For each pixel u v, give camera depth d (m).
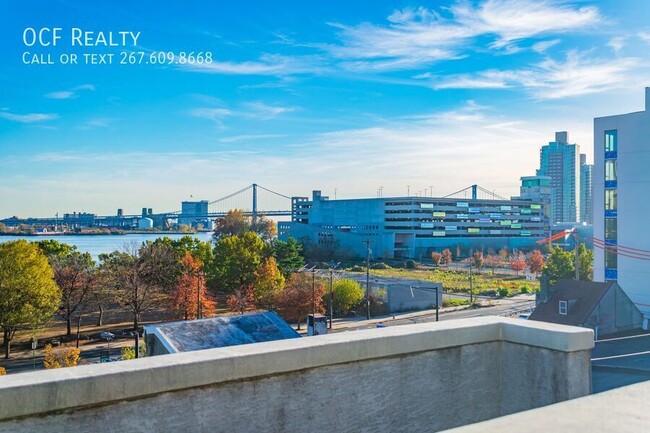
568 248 118.25
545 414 1.75
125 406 2.96
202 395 3.14
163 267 55.56
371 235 122.50
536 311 36.72
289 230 136.00
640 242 36.84
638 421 1.68
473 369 4.15
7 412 2.68
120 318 54.53
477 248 130.12
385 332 3.85
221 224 126.00
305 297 49.06
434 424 3.96
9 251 40.78
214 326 9.02
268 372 3.31
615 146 38.25
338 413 3.57
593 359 27.52
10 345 43.78
